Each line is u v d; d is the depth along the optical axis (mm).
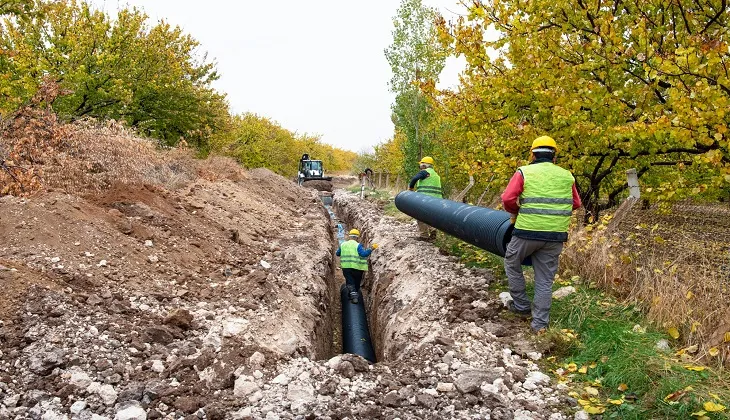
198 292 5848
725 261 7008
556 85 6332
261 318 5375
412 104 14609
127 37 15617
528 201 4828
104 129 9273
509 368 4230
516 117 7297
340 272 12578
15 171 6629
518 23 6352
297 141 48062
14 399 3342
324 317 7656
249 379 3926
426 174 9719
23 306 4391
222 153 19594
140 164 9477
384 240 11195
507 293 5895
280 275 7430
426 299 6328
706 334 4367
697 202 12070
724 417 3271
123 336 4348
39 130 7762
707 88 4582
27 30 14586
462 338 4887
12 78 13141
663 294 4879
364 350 7844
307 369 4191
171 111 17375
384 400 3713
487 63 7160
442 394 3834
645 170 7598
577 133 6309
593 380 3994
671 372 3814
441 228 7633
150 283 5668
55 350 3887
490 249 5887
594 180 8062
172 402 3562
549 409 3656
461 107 7973
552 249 4887
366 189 27125
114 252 5910
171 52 17047
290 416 3469
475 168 7941
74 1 15344
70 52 14508
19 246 5316
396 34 14531
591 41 6012
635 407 3502
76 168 7781
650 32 5723
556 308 5258
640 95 5781
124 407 3420
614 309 5125
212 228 8484
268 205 13336
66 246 5586
